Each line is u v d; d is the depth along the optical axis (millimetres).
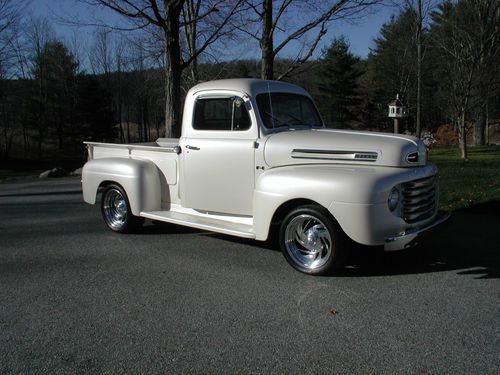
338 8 10625
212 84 6133
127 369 3348
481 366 3277
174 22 11102
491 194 8883
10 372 3338
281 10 11156
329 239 4957
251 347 3617
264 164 5613
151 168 6824
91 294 4754
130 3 10812
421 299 4449
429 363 3332
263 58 11531
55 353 3590
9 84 41594
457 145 32750
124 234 7191
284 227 5219
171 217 6355
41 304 4523
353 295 4574
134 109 56812
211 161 6051
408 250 6004
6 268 5633
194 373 3279
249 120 5758
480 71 18594
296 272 5266
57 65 48312
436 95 30062
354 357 3438
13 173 26844
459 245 6180
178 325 4016
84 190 7574
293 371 3275
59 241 6863
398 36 33781
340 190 4734
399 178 4820
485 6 18547
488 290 4645
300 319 4082
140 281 5098
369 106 49656
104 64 57938
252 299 4539
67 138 48625
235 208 5945
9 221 8445
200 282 5031
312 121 6500
